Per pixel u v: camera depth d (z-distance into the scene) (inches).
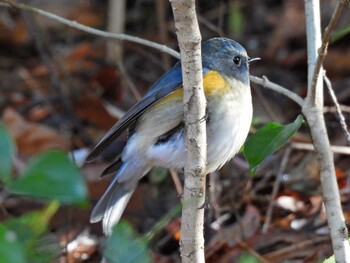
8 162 181.8
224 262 398.9
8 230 193.0
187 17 247.4
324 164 313.0
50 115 535.5
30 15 552.7
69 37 624.4
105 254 189.9
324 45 303.1
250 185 449.7
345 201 434.3
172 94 334.3
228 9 607.8
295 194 446.6
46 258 216.4
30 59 610.2
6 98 564.4
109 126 524.7
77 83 568.4
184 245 278.4
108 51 581.9
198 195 271.7
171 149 338.0
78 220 430.0
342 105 509.4
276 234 413.1
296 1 613.0
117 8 571.8
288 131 300.8
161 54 578.2
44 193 179.0
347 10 572.7
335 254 305.4
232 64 345.7
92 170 462.6
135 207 454.0
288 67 580.1
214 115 323.9
